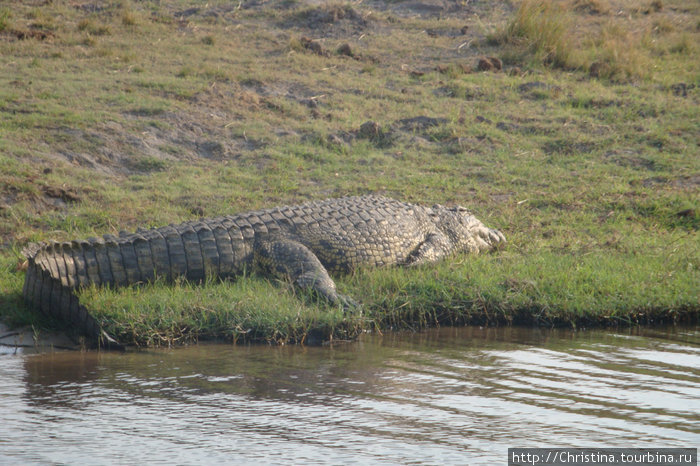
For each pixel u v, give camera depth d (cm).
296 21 6925
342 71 5794
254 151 4375
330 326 2423
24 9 6600
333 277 2844
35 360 2197
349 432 1691
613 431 1702
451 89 5447
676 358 2228
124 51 5762
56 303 2475
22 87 4753
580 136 4691
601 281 2784
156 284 2609
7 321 2455
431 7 7400
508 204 3900
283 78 5466
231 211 3628
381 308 2589
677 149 4538
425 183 4097
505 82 5578
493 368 2133
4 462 1535
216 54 5897
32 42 5753
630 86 5578
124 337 2338
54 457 1563
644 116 5019
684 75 5853
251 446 1616
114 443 1628
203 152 4356
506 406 1845
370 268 2883
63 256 2505
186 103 4822
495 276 2809
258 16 7025
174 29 6531
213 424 1730
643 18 7250
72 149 4091
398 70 5919
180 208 3644
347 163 4334
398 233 2975
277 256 2723
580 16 7244
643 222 3703
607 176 4219
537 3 6625
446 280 2767
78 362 2181
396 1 7538
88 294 2452
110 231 3359
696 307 2653
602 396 1909
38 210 3512
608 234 3522
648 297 2675
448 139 4672
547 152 4566
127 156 4153
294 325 2402
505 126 4859
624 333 2519
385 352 2295
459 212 3281
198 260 2683
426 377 2056
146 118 4550
